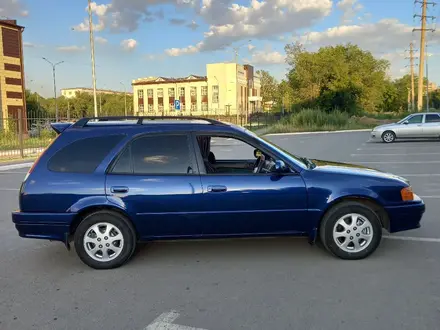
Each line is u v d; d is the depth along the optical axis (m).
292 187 4.64
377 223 4.70
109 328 3.35
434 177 10.45
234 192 4.61
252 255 5.02
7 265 4.90
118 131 4.77
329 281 4.18
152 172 4.66
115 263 4.66
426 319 3.36
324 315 3.47
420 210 4.85
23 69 49.03
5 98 46.75
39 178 4.62
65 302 3.86
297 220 4.70
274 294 3.91
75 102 102.75
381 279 4.19
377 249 5.11
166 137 4.75
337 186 4.67
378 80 54.47
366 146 20.05
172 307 3.70
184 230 4.67
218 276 4.40
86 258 4.66
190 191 4.59
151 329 3.32
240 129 4.94
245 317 3.47
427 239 5.48
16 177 12.84
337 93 48.19
